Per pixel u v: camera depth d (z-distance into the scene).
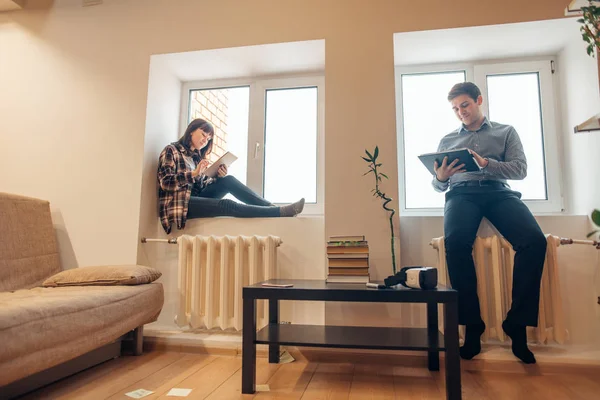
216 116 2.78
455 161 1.88
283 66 2.58
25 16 2.63
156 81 2.49
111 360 2.00
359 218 2.08
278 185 2.63
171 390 1.56
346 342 1.54
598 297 1.98
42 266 2.11
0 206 1.98
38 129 2.49
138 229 2.28
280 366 1.91
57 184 2.42
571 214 2.23
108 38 2.51
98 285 1.87
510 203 1.92
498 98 2.45
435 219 2.18
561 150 2.31
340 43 2.23
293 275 2.27
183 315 2.17
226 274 2.14
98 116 2.44
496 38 2.22
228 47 2.36
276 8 2.33
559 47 2.30
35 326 1.24
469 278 1.82
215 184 2.48
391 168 2.09
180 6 2.45
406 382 1.69
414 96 2.55
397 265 2.03
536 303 1.73
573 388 1.61
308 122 2.65
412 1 2.19
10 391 1.40
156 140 2.48
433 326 1.80
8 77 2.58
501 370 1.83
